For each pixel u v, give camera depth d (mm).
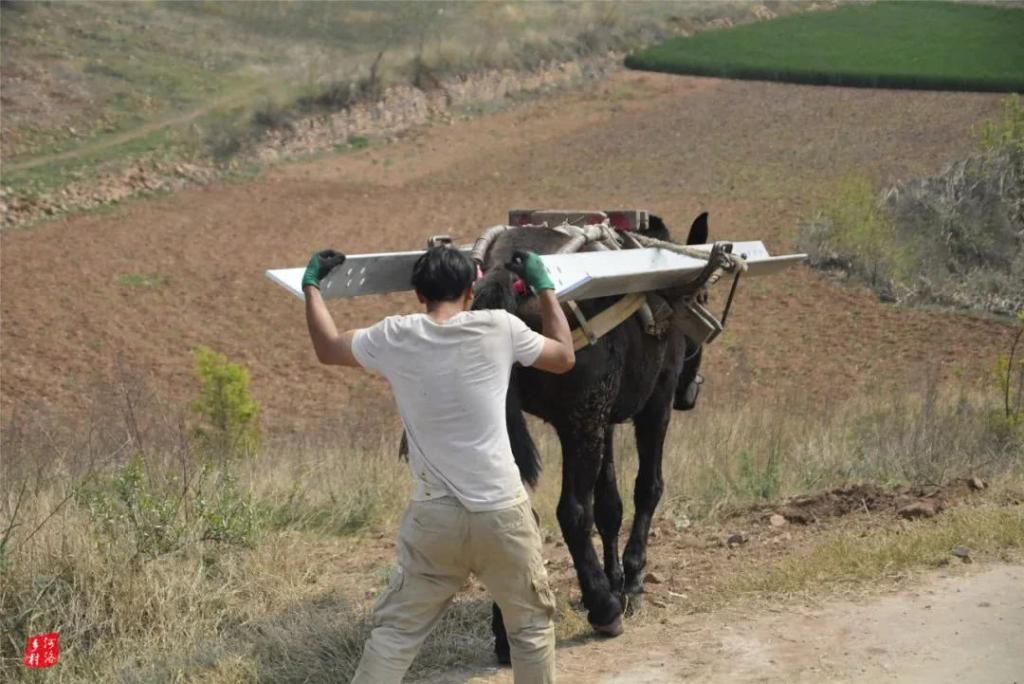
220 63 43188
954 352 18734
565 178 31375
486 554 4422
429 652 5871
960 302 21469
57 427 11641
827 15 50219
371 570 7336
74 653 5812
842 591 6426
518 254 4766
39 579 6023
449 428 4402
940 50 42469
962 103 35969
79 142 34844
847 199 24094
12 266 24484
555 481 9695
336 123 37031
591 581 6000
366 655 4426
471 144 35812
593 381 5812
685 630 6090
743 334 20172
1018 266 22344
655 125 36406
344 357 4547
